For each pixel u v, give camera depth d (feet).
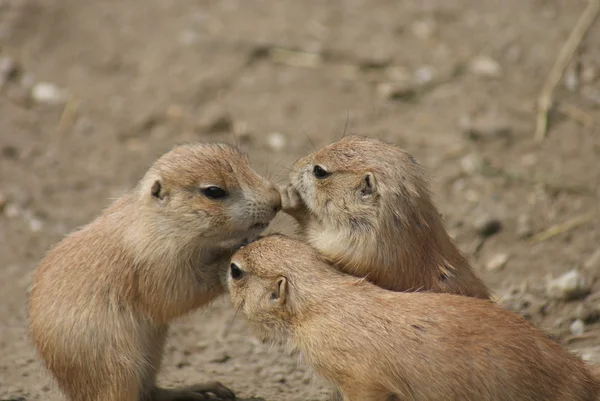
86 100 78.59
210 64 81.30
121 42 85.10
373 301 41.22
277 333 43.52
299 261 43.37
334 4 88.22
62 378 45.39
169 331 55.16
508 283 57.16
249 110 75.77
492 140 69.82
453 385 38.47
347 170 44.73
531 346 38.96
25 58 83.51
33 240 63.82
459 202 63.98
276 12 87.56
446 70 77.66
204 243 45.73
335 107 75.20
